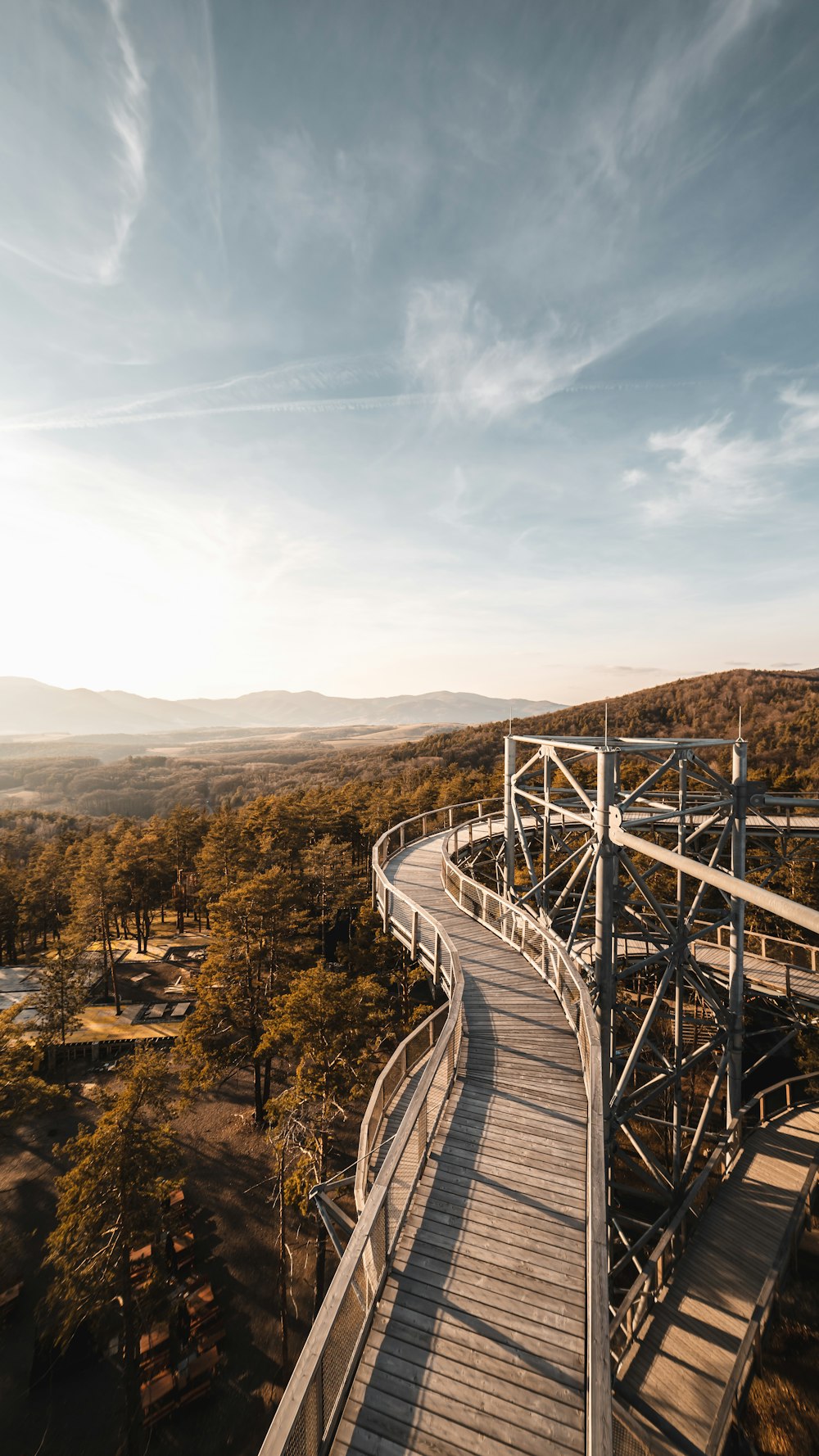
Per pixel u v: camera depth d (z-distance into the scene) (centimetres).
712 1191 1462
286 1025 2209
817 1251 1267
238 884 4416
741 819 1606
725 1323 1059
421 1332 542
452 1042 907
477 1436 463
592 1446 430
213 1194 2408
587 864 1675
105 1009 4069
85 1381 1727
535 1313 557
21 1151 2812
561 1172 732
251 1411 1622
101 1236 1730
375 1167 908
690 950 1620
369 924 3725
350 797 6266
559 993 1175
